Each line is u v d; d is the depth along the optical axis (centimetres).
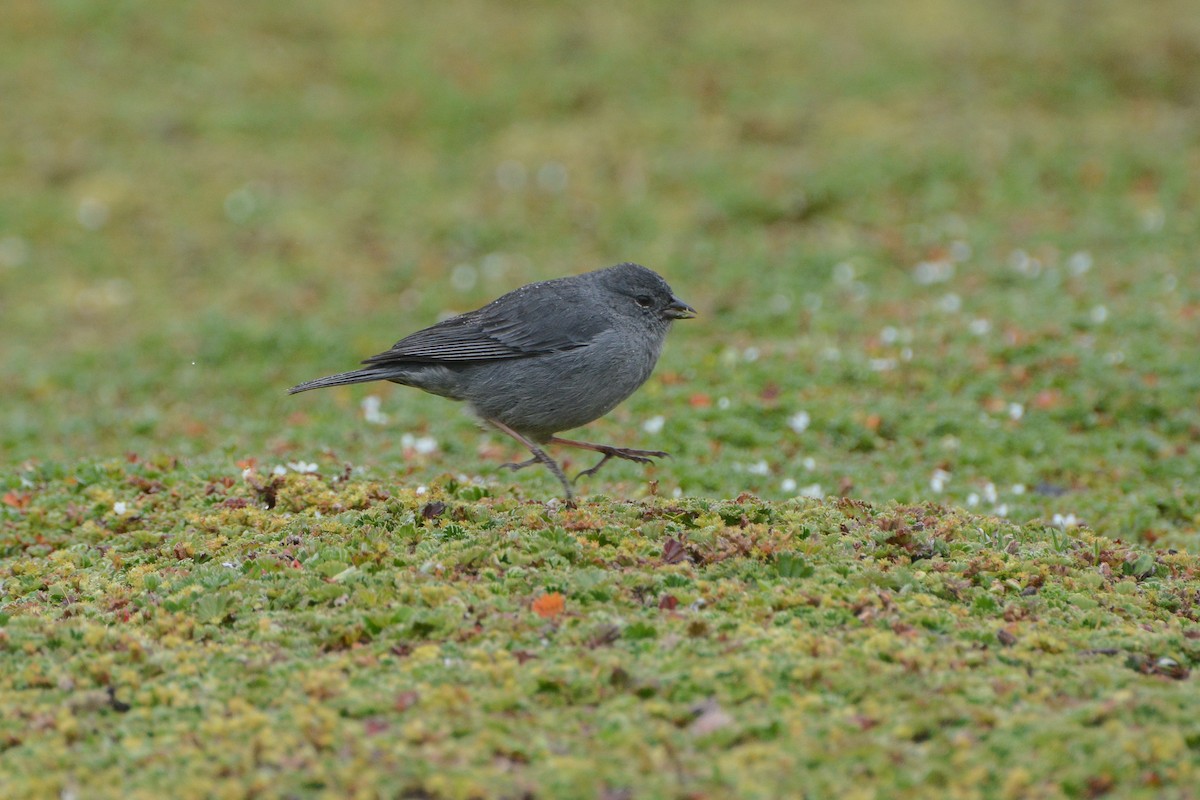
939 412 1550
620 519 994
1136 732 675
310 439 1566
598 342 1138
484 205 2581
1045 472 1413
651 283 1181
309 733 693
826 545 941
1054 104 2812
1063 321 1786
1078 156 2525
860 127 2741
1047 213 2328
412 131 2898
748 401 1588
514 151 2789
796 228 2411
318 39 3234
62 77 3012
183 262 2448
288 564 928
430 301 2222
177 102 2964
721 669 745
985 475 1405
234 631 839
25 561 1038
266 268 2408
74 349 2125
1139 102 2806
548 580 872
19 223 2544
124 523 1095
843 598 849
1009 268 2069
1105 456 1442
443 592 856
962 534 1000
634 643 789
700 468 1391
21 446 1670
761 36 3175
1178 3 3247
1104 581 920
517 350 1127
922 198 2419
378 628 824
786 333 1922
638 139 2777
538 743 685
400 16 3325
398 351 1144
